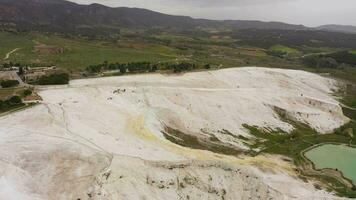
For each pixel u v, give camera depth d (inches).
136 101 3927.2
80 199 2059.5
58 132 2736.2
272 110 4729.3
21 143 2437.3
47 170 2218.3
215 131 3841.0
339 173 3440.0
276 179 3132.4
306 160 3676.2
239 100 4608.8
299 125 4643.2
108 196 2124.8
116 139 2834.6
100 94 3983.8
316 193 2989.7
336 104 5315.0
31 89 3973.9
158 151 2792.8
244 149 3656.5
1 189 1942.7
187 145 3282.5
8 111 3078.2
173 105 4042.8
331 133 4635.8
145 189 2284.7
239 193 2647.6
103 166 2326.5
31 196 1972.2
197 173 2605.8
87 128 2933.1
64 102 3523.6
